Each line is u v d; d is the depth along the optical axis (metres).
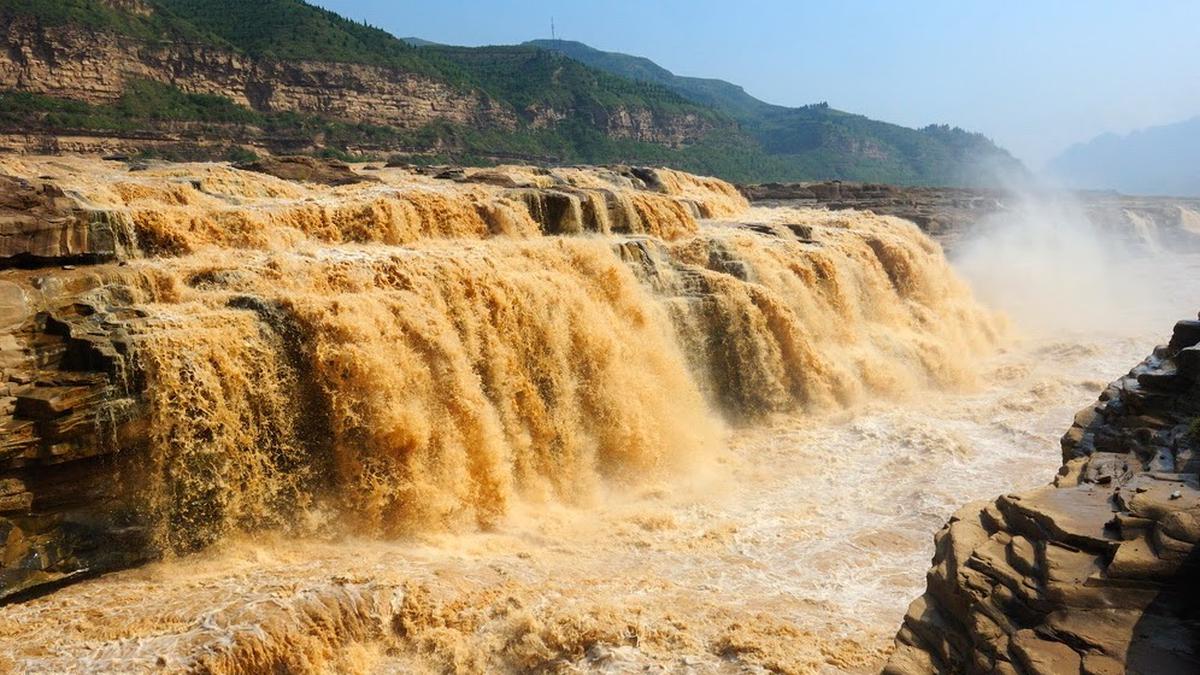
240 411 15.86
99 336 14.70
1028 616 8.41
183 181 24.55
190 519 15.07
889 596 14.86
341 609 13.02
